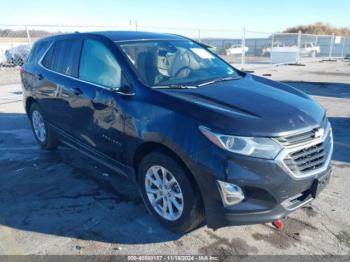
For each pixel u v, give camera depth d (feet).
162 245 10.14
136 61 12.17
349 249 9.86
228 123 9.02
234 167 8.80
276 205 9.12
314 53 98.48
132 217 11.60
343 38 108.17
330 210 11.84
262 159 8.79
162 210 10.81
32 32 43.29
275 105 10.25
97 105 12.44
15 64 55.36
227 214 9.06
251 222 9.11
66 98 14.40
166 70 12.50
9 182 14.30
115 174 14.92
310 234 10.56
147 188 11.18
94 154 13.60
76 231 10.87
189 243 10.23
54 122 16.07
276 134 8.93
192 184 9.66
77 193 13.28
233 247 10.02
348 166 15.62
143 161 10.96
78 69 14.15
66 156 17.13
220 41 76.33
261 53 91.81
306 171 9.44
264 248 9.95
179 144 9.43
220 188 8.95
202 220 10.18
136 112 10.77
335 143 18.85
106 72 12.66
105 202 12.57
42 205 12.43
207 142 9.03
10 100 31.63
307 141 9.44
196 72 13.17
